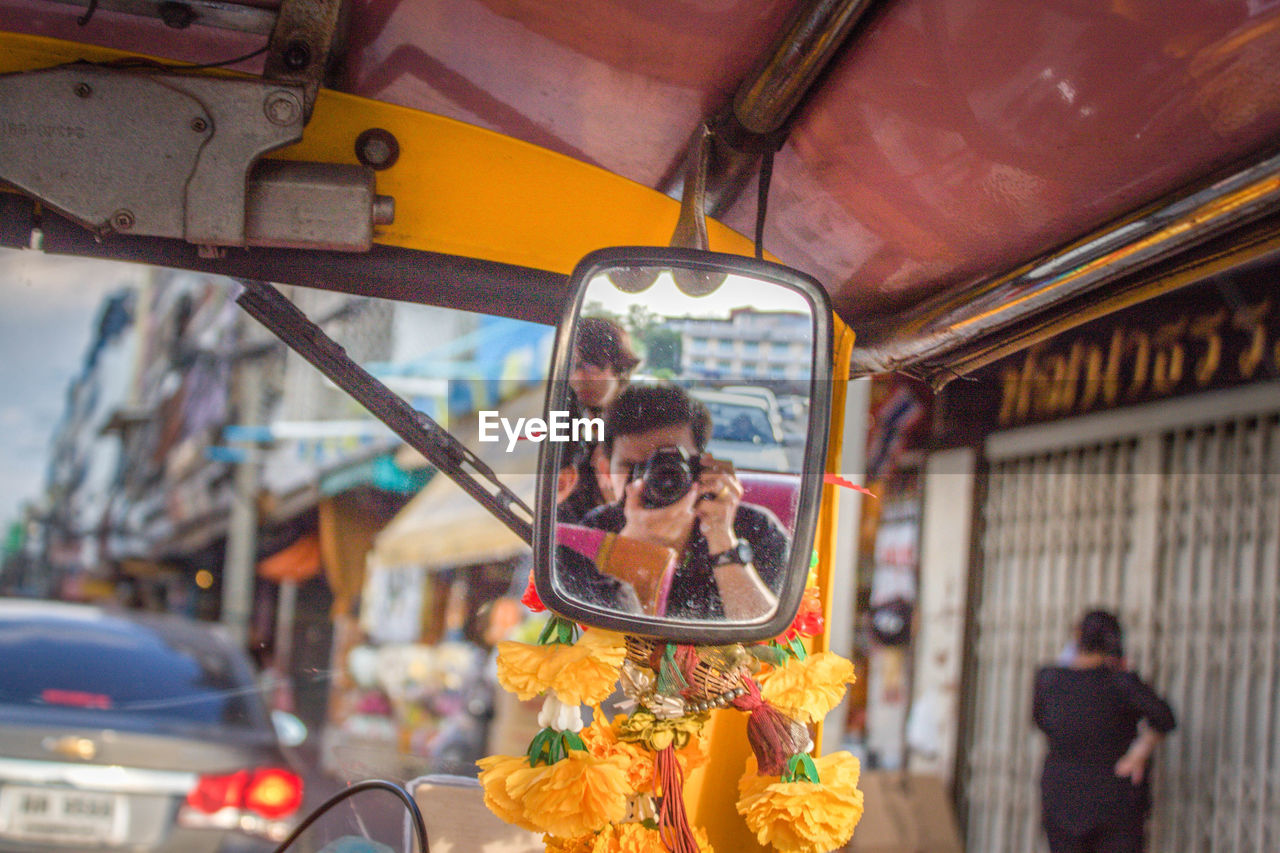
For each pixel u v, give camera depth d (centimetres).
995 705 648
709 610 173
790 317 176
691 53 178
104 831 484
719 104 189
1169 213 166
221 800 494
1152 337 445
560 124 206
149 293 2458
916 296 220
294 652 1002
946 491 652
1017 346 220
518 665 176
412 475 355
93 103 172
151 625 651
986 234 191
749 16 166
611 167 216
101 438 2916
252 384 1201
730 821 209
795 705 185
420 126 202
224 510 1438
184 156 174
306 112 182
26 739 488
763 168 191
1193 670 538
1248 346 419
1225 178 157
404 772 257
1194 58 141
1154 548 554
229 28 181
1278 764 495
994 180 176
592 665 173
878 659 706
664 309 174
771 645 191
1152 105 150
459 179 203
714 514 174
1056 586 611
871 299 226
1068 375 502
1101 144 159
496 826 226
